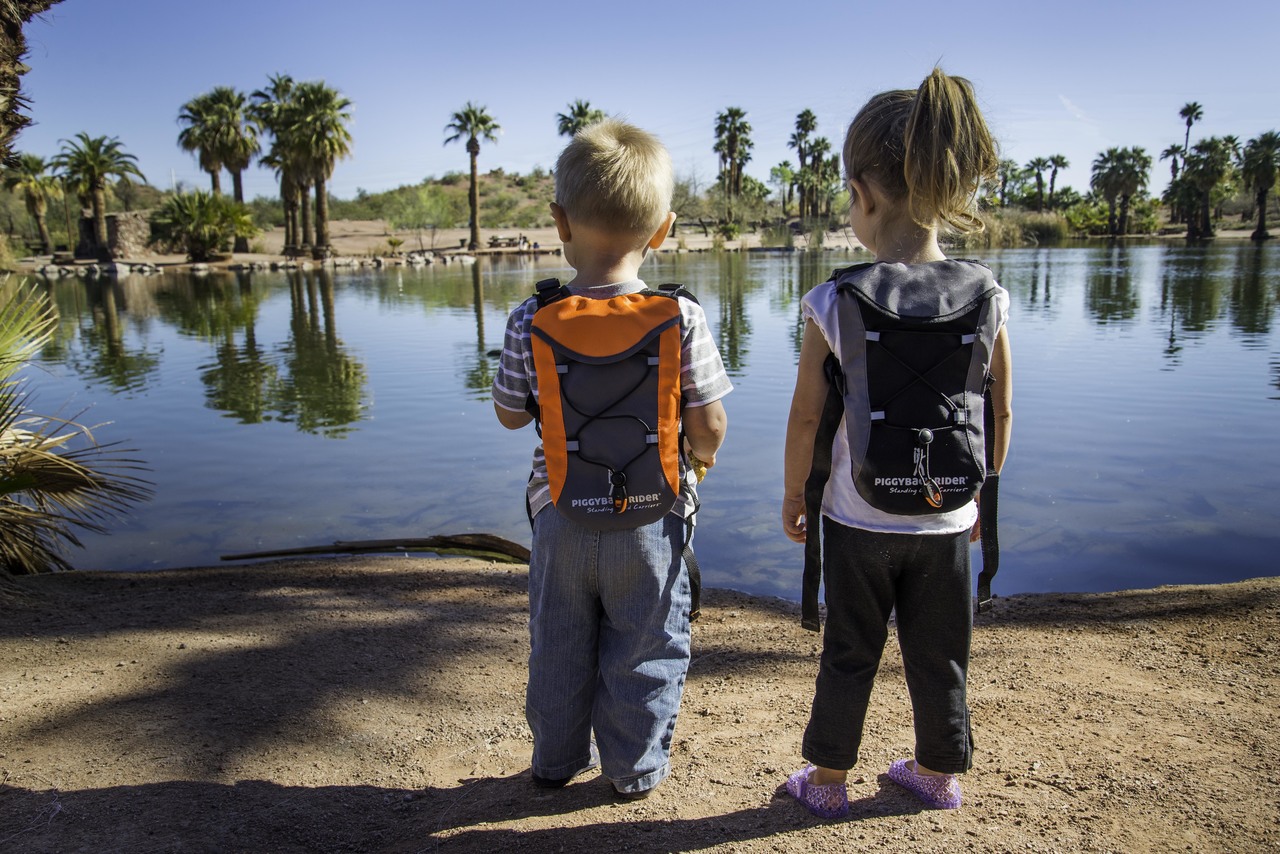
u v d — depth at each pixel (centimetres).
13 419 431
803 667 324
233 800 220
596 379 180
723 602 419
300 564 475
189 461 753
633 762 204
